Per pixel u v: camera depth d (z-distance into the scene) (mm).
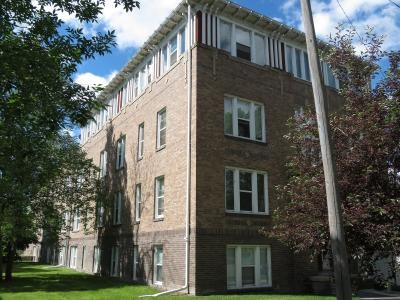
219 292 15969
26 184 11766
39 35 7105
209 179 16875
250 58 19859
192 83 17906
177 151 18359
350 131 8688
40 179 12266
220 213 16797
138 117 23500
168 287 17359
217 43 18797
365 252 8562
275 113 19703
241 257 17109
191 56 18266
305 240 9172
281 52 20875
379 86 8930
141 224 21078
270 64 20281
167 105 19953
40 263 42219
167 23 20219
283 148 19406
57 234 24938
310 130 10055
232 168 17750
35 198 22125
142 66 24109
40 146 8672
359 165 8414
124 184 24234
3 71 6441
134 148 23469
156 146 20625
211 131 17469
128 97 25688
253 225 17547
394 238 7770
